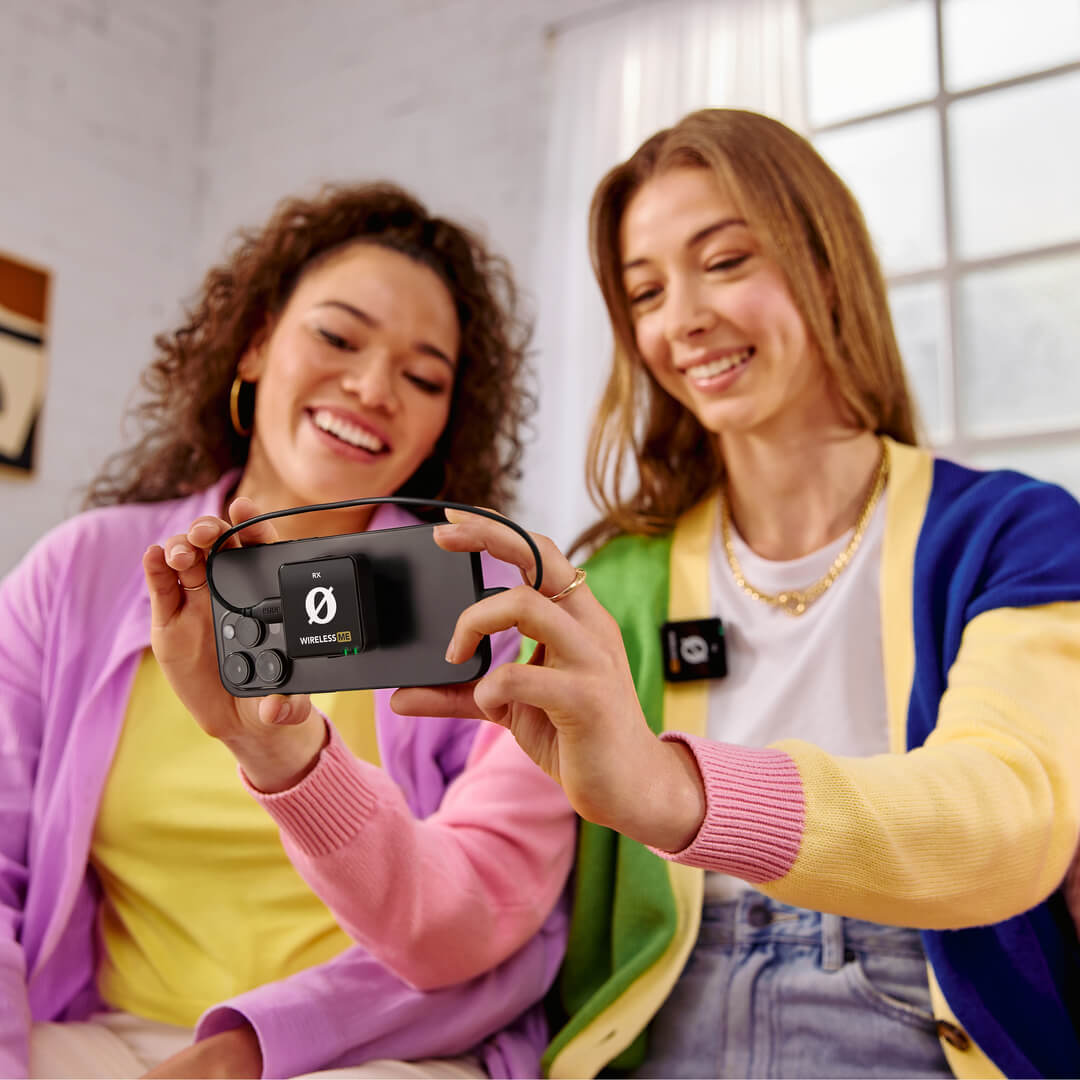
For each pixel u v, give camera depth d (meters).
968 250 2.98
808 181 1.09
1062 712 0.82
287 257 1.28
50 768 1.09
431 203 3.54
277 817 0.83
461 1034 0.94
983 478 1.05
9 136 3.39
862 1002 0.90
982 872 0.72
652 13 3.26
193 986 1.04
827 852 0.68
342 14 3.86
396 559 0.64
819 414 1.11
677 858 0.66
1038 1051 0.86
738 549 1.14
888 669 0.99
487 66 3.54
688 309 1.07
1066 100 2.95
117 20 3.78
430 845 0.93
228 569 0.68
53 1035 0.96
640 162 1.14
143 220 3.78
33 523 3.27
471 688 0.66
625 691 0.62
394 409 1.19
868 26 3.21
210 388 1.31
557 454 3.02
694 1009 0.96
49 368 3.39
